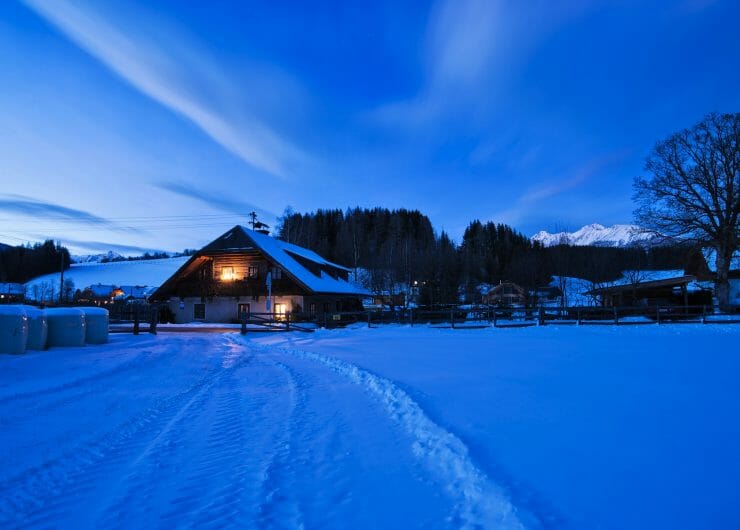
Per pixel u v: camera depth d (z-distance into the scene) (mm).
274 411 6828
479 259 81688
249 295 36438
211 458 4797
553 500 3398
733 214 32812
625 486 3617
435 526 3254
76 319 15102
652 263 51031
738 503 3285
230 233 36844
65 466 4555
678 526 2988
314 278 39094
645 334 19875
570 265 57062
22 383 8625
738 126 32406
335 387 8750
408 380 8609
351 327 27906
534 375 8922
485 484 3711
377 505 3625
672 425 5246
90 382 9117
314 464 4570
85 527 3350
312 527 3307
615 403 6375
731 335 18969
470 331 23016
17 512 3570
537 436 4926
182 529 3311
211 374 10523
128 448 5133
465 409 6199
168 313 38531
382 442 5230
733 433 4898
